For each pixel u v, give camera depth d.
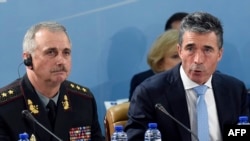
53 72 6.61
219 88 7.51
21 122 6.76
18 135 6.70
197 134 7.10
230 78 7.75
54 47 6.58
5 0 11.34
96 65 11.95
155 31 12.09
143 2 12.00
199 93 7.24
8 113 6.73
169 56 9.78
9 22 11.41
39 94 6.91
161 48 9.80
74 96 7.24
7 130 6.72
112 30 11.94
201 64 6.88
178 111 7.20
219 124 7.33
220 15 12.32
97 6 11.80
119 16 11.94
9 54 11.47
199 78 7.02
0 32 11.39
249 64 12.47
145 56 12.08
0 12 11.36
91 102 7.41
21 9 11.45
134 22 12.01
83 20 11.77
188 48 6.91
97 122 7.49
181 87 7.28
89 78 11.95
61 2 11.62
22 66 11.55
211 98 7.41
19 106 6.81
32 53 6.66
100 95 12.05
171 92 7.28
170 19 11.61
